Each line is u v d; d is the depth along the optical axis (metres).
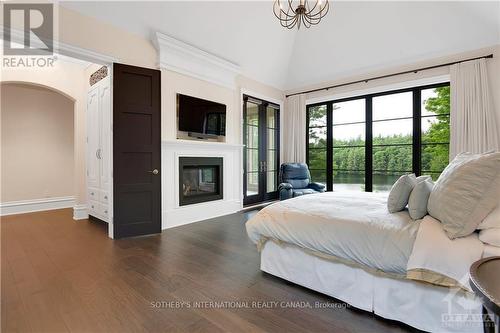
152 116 3.40
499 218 1.34
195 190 4.24
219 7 3.68
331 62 5.04
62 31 2.75
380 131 4.82
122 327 1.53
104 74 3.76
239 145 4.75
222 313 1.68
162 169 3.66
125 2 3.02
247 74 5.06
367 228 1.63
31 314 1.65
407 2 3.77
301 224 1.92
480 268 1.00
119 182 3.19
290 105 5.88
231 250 2.82
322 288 1.86
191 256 2.65
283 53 5.20
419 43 4.06
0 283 2.05
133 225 3.29
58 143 5.27
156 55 3.60
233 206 4.80
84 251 2.78
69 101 5.40
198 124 4.12
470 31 3.63
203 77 4.19
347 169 5.27
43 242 3.07
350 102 5.20
